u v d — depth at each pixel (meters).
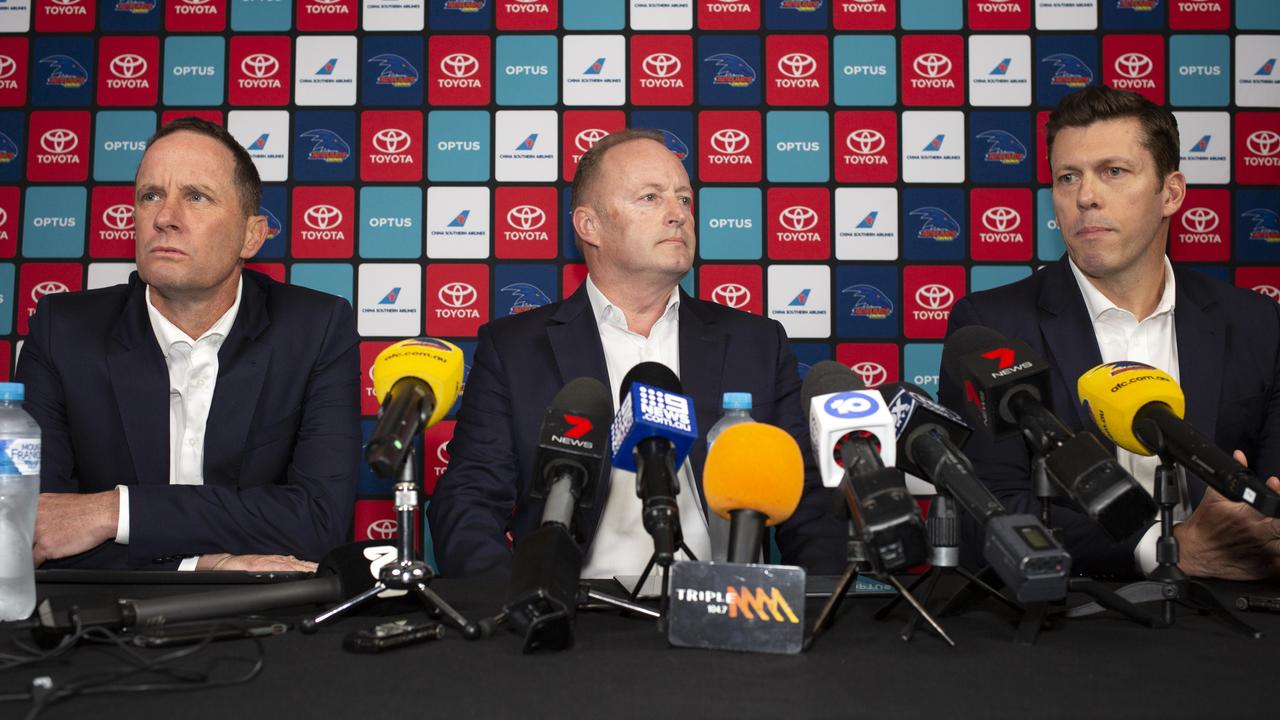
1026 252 3.54
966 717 0.92
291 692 1.02
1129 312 2.55
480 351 2.57
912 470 1.40
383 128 3.53
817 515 2.24
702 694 1.01
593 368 2.52
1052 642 1.28
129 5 3.52
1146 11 3.54
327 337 2.61
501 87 3.54
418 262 3.52
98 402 2.49
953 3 3.56
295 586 1.45
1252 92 3.52
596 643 1.27
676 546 1.31
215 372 2.61
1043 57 3.55
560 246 3.53
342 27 3.55
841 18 3.56
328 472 2.46
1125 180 2.42
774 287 3.54
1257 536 1.86
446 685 1.05
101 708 0.96
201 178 2.48
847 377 1.51
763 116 3.55
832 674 1.10
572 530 1.33
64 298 2.61
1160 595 1.39
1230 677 1.08
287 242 3.51
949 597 1.57
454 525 2.29
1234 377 2.46
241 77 3.53
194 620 1.35
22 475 1.52
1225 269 3.51
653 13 3.56
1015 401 1.38
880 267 3.54
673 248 2.61
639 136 2.73
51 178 3.48
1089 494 1.19
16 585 1.50
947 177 3.55
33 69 3.50
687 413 1.36
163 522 2.15
